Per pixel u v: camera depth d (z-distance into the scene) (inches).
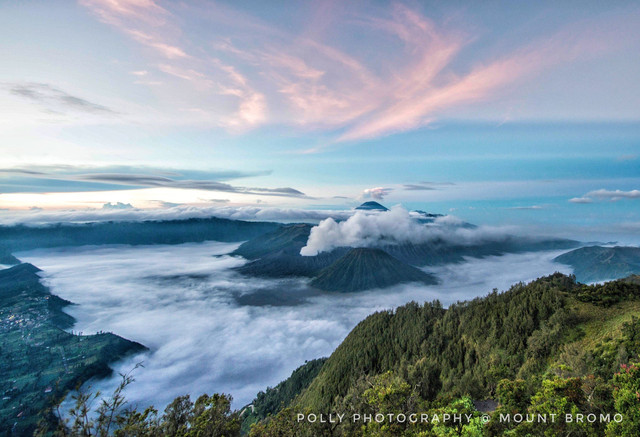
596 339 2031.3
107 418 853.8
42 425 716.0
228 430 1090.1
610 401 1032.8
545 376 1694.1
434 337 3636.8
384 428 1155.3
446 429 1286.9
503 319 3080.7
